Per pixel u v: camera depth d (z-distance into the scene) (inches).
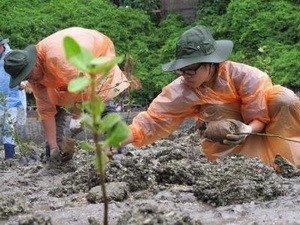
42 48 122.5
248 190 84.8
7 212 82.2
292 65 256.5
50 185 116.3
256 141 107.3
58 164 128.9
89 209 82.1
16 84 122.5
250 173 88.7
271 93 106.2
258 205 80.7
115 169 96.7
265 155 107.3
